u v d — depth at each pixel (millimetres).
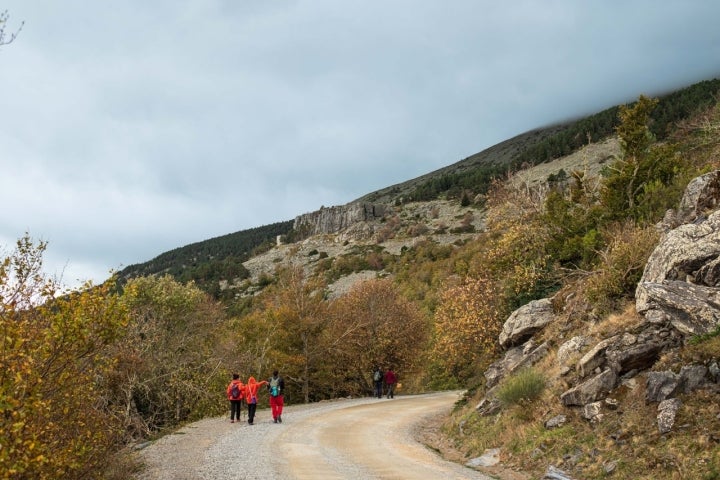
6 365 6375
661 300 10312
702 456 7645
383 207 165625
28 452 6129
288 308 33469
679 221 14891
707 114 27469
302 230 178625
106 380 18281
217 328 32062
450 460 12273
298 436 14883
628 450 8836
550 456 10172
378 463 11281
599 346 11680
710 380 8820
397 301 36656
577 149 140875
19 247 8195
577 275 19453
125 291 8203
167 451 12594
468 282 26078
